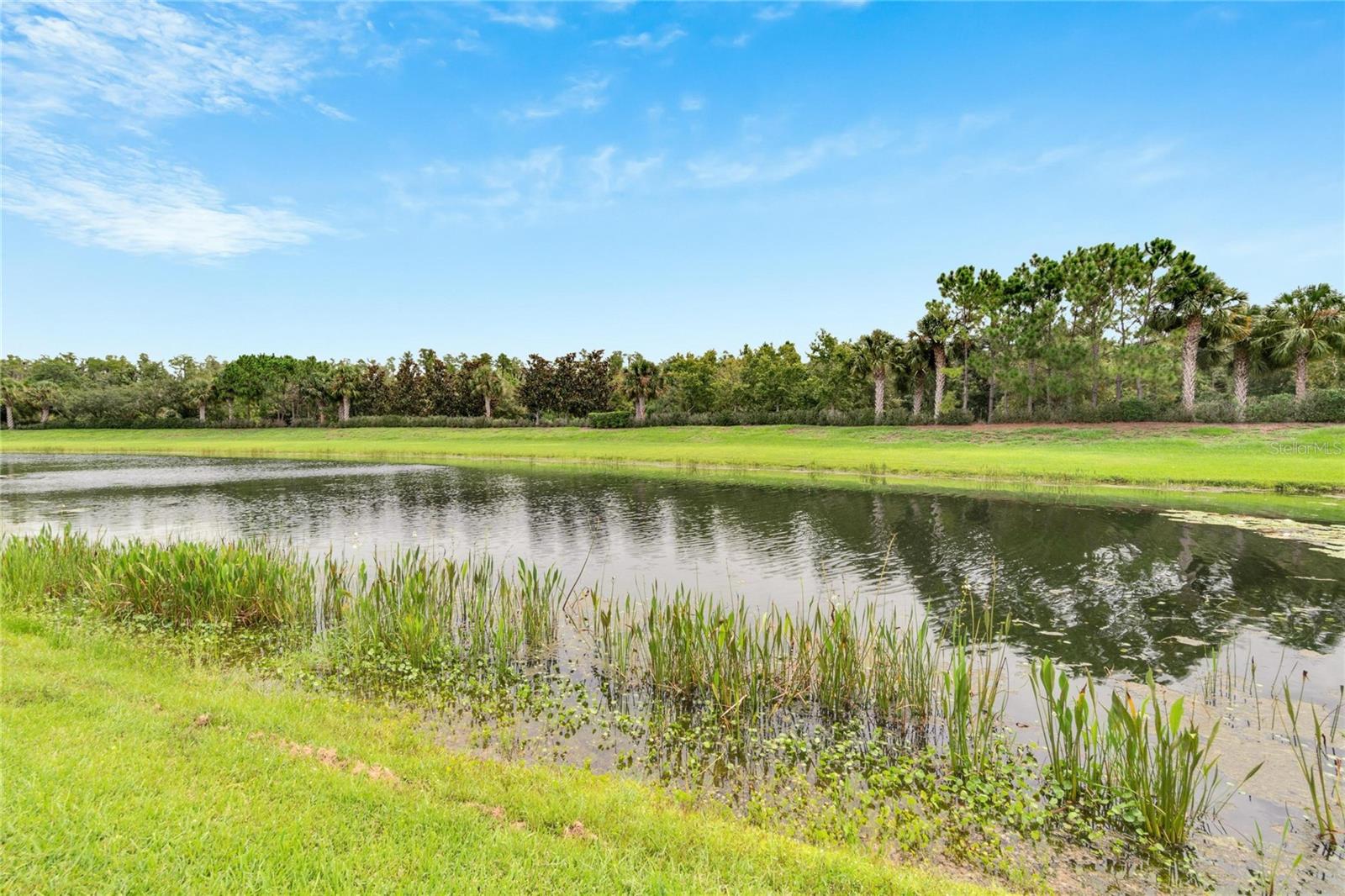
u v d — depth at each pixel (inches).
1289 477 1055.6
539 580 565.3
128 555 437.7
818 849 191.3
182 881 144.0
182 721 232.5
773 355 3179.1
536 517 901.2
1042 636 423.5
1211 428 1675.7
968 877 198.7
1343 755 271.1
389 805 183.8
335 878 148.7
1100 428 1831.9
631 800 210.4
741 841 186.4
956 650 392.8
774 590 537.3
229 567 411.8
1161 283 1861.5
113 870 145.7
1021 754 275.1
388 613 396.8
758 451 1823.3
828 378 2765.7
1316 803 220.2
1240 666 373.7
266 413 3880.4
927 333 2228.1
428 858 160.2
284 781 191.9
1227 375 2815.0
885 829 220.8
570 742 278.2
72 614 407.2
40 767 184.7
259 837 161.8
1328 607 477.4
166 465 1792.6
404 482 1334.9
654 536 761.6
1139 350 1883.6
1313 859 209.2
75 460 1984.5
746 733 290.4
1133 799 229.3
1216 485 1053.8
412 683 337.7
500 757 261.0
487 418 3334.2
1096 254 1964.8
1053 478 1180.5
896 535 751.1
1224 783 253.4
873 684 325.4
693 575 586.6
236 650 374.9
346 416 3607.3
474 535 770.2
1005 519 834.8
